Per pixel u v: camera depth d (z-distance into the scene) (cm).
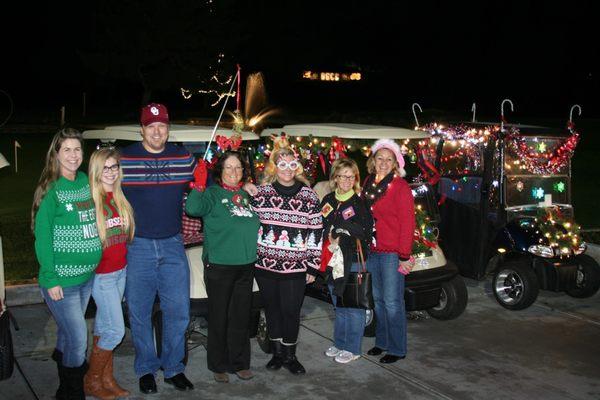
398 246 532
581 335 638
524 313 698
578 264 727
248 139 642
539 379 536
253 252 498
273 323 528
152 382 491
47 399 476
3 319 464
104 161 440
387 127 680
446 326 654
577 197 1375
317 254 510
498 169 722
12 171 1600
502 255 739
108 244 450
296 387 508
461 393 506
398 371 542
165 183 472
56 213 426
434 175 688
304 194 504
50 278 424
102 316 464
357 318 546
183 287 488
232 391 499
